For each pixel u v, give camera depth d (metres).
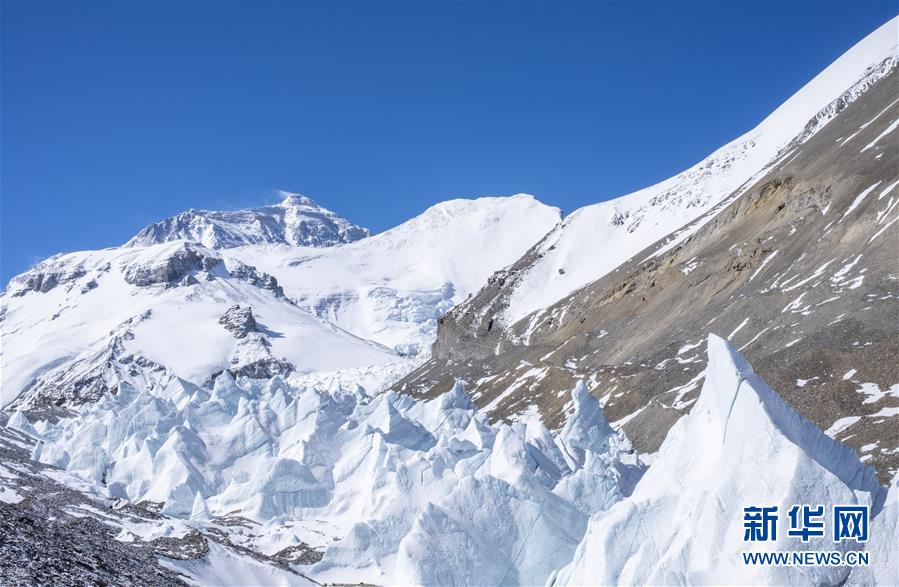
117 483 98.81
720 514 41.62
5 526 45.16
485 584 57.81
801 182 164.62
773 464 41.41
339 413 105.69
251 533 83.62
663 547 43.53
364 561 71.12
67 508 70.94
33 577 37.09
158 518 76.50
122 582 43.25
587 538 47.34
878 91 188.00
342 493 92.19
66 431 126.19
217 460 103.81
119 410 133.38
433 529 58.56
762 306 123.44
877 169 140.12
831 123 195.88
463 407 112.06
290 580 63.19
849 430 80.00
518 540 59.88
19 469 86.56
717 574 40.41
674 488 45.50
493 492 60.91
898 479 41.59
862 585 38.97
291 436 105.62
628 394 121.50
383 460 88.81
